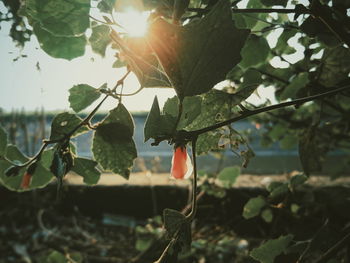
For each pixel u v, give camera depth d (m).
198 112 0.29
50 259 0.52
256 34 0.43
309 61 0.43
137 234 0.97
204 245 0.85
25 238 1.09
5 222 1.18
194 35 0.21
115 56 0.32
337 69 0.40
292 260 0.34
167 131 0.27
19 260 0.97
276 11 0.31
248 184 1.05
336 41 0.36
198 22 0.21
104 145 0.29
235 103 0.31
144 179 1.26
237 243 0.91
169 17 0.29
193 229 0.96
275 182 0.57
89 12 0.27
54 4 0.27
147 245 0.85
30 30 0.35
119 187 1.15
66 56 0.30
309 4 0.33
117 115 0.29
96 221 1.19
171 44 0.22
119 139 0.29
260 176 1.22
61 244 1.02
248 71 0.37
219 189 0.82
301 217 0.58
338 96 0.48
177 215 0.25
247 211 0.56
